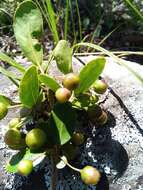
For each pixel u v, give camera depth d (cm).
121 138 12
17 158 10
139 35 19
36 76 10
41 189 11
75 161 11
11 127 11
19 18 11
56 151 10
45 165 12
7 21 18
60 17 18
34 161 10
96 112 11
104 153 11
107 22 19
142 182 11
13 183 12
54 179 11
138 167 11
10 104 11
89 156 11
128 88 12
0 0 18
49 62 11
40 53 11
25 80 10
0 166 12
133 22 19
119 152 11
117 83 12
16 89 13
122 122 12
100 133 12
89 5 19
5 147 12
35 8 11
